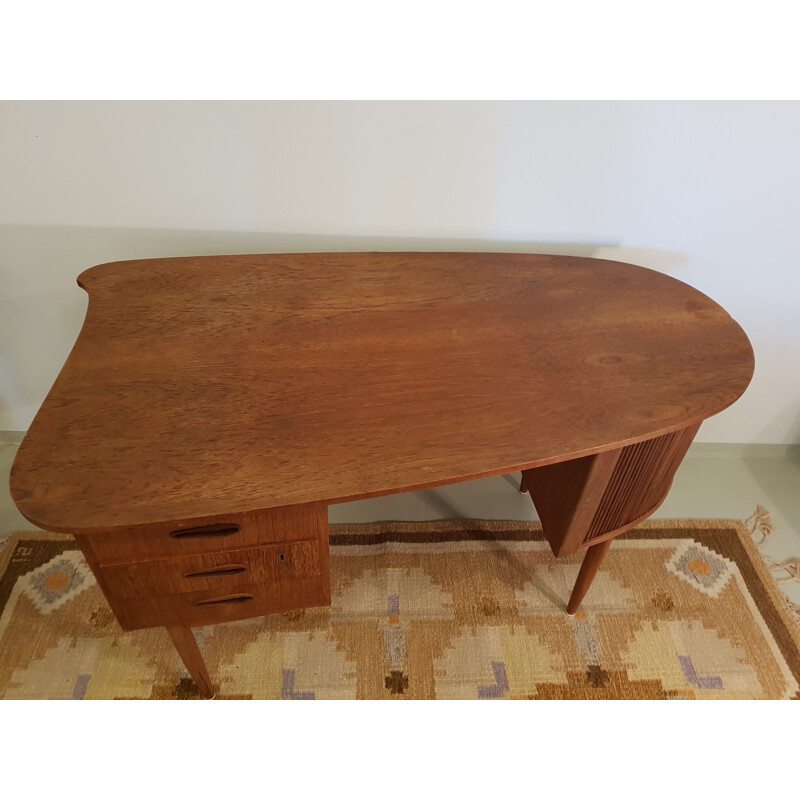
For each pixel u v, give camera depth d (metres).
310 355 1.07
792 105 1.23
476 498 1.75
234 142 1.24
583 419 0.96
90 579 1.50
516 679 1.37
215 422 0.93
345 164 1.29
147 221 1.36
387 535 1.63
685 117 1.24
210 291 1.22
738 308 1.59
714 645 1.43
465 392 1.01
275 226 1.38
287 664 1.38
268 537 0.90
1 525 1.61
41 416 0.93
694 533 1.67
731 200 1.38
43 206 1.32
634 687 1.36
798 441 1.90
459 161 1.29
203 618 1.04
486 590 1.52
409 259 1.36
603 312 1.22
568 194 1.36
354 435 0.92
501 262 1.37
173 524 0.83
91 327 1.11
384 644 1.42
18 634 1.40
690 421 0.97
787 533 1.69
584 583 1.38
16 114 1.18
